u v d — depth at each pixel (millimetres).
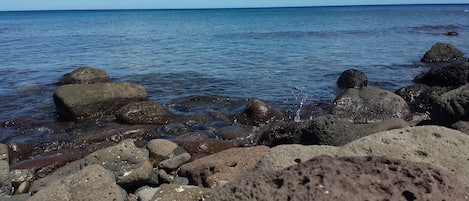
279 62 23000
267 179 3832
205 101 13992
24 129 11406
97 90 12492
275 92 15711
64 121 12102
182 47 31281
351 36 39562
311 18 80562
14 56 27312
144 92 13234
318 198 3455
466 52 28312
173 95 15180
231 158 7590
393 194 3539
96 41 37594
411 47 30250
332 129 8266
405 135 6027
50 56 27219
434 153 5652
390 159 4043
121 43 35094
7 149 9594
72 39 40406
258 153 7750
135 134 10898
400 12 110250
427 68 21281
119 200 6309
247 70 20453
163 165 8312
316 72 19750
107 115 12492
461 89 9188
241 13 126562
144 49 30219
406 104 12508
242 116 12172
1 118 12344
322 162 3975
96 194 6195
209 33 45750
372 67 21312
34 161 9055
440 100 9180
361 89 13148
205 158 7887
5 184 7848
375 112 12117
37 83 17750
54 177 7781
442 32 44625
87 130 11289
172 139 10359
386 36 39469
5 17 119312
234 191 3787
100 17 107562
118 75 19344
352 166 3906
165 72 19969
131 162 7887
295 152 5633
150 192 6480
